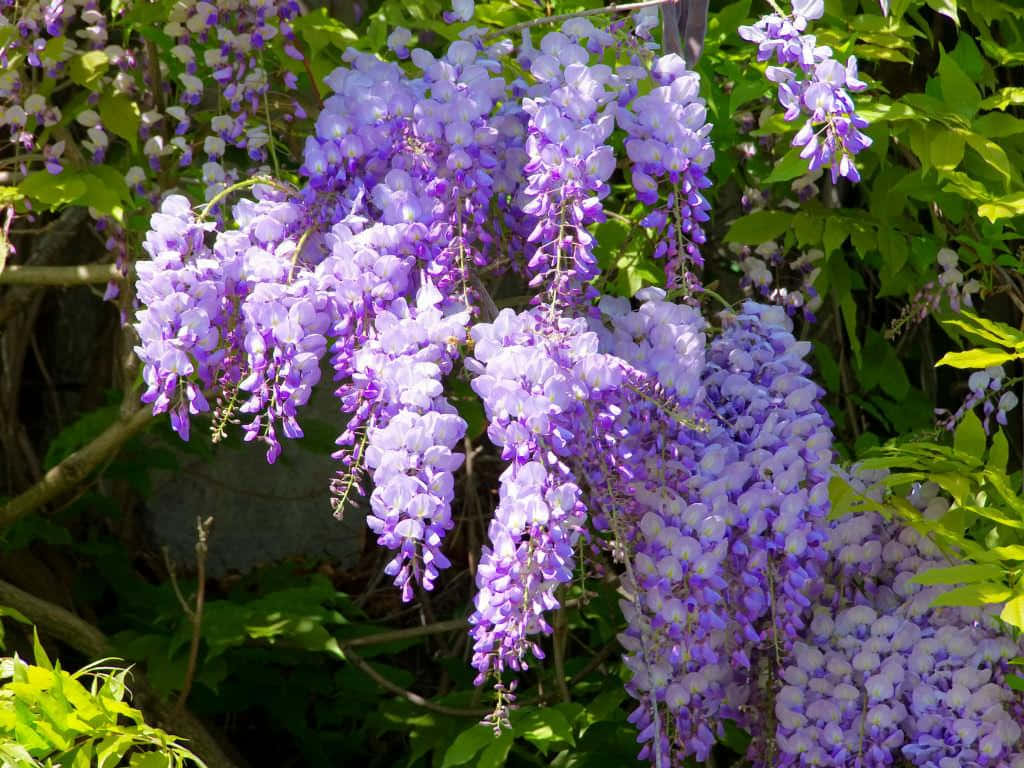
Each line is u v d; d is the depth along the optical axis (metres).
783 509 2.08
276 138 2.44
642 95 2.14
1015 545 2.12
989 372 2.32
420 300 1.99
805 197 2.51
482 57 2.20
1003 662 2.15
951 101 2.27
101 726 2.03
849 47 2.34
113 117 2.39
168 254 1.98
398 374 1.95
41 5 2.31
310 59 2.41
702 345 2.08
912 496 2.25
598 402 1.99
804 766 2.16
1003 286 2.44
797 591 2.08
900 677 2.15
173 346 1.96
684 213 2.05
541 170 2.01
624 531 2.04
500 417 1.94
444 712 2.50
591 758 2.44
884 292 2.47
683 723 2.13
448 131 2.05
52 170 2.32
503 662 1.97
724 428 2.12
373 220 2.08
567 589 2.45
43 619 2.46
